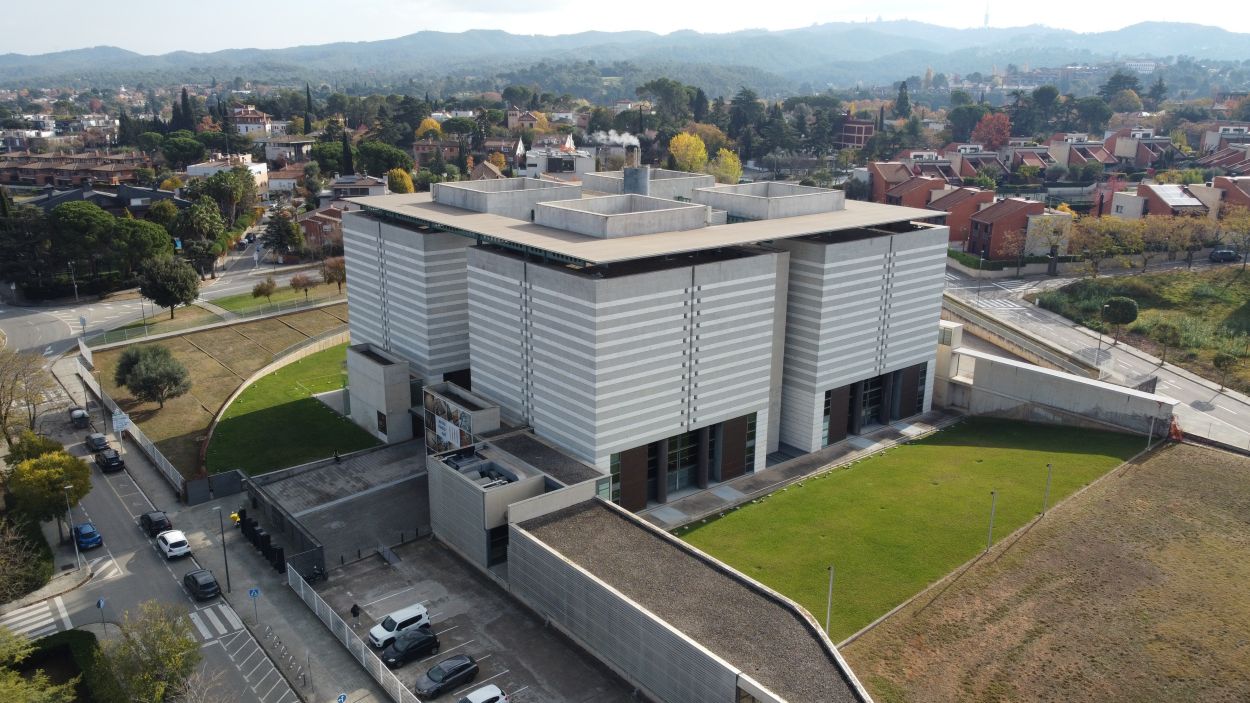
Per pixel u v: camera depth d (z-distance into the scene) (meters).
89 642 58.69
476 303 82.81
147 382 97.56
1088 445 89.69
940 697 53.69
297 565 67.31
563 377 75.00
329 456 90.19
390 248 95.25
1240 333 124.88
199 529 75.88
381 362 95.19
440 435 85.31
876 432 97.06
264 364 116.31
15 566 64.94
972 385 102.19
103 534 74.69
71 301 146.50
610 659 57.25
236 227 197.62
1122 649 57.88
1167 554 68.81
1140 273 152.62
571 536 63.91
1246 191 167.00
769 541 72.75
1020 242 163.50
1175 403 88.38
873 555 70.06
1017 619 61.16
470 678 56.31
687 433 81.31
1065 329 131.88
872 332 92.81
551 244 75.00
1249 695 53.66
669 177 115.31
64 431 95.38
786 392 92.06
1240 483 79.69
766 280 81.06
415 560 71.19
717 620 53.38
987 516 75.75
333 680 57.06
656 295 73.50
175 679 51.75
